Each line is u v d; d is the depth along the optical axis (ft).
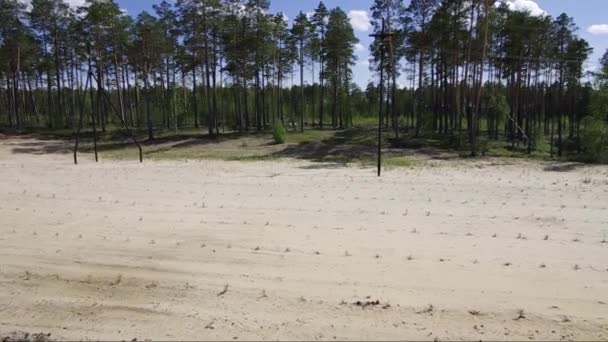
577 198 41.93
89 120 178.91
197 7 120.78
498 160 85.87
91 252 25.07
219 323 16.37
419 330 15.67
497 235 28.35
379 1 113.91
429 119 139.74
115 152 111.24
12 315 17.33
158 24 135.23
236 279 20.67
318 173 63.98
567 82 157.89
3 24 134.82
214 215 34.71
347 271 21.65
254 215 34.63
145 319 16.83
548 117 178.29
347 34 143.84
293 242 26.78
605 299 18.34
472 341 14.94
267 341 14.98
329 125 181.68
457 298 18.42
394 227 30.50
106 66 146.10
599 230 29.63
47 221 32.89
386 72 131.64
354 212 35.60
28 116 184.44
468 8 106.11
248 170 68.33
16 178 58.34
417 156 93.20
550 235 28.37
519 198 41.98
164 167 73.10
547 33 126.21
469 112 122.83
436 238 27.63
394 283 20.07
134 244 26.63
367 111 228.22
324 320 16.46
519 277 20.83
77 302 18.44
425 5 112.68
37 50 148.15
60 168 72.08
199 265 22.71
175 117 154.81
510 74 142.00
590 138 86.89
